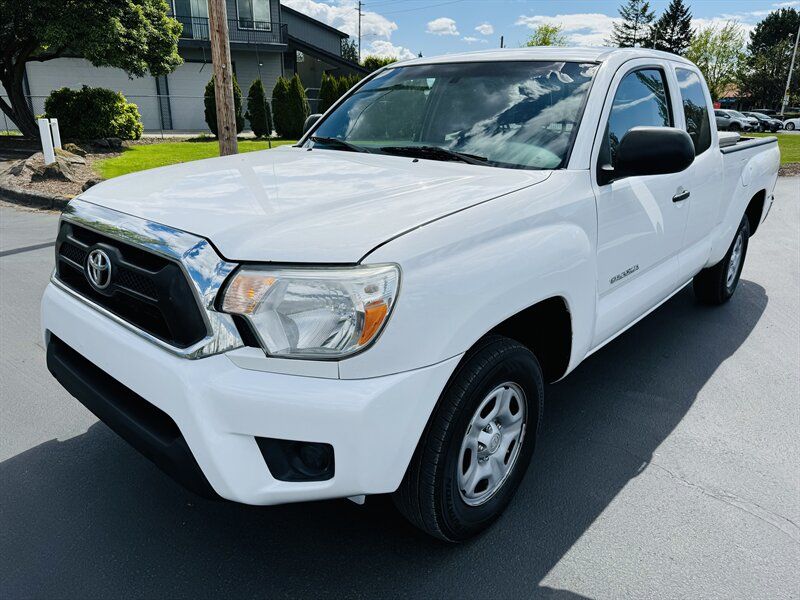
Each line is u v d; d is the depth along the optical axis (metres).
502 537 2.41
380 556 2.30
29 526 2.41
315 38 35.22
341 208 2.10
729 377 3.83
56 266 2.55
